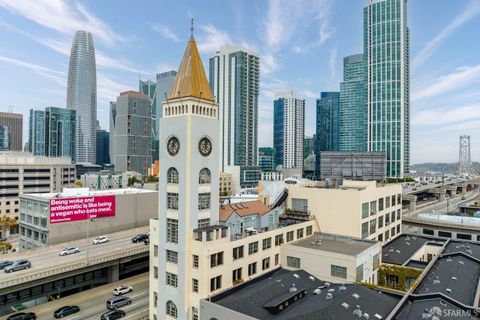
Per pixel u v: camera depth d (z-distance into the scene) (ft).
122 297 244.63
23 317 219.61
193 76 190.39
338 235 246.68
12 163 504.84
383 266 217.77
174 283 187.62
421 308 132.16
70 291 294.25
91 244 350.64
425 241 290.56
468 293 153.58
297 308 138.21
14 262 274.57
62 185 572.51
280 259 220.23
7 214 492.13
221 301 151.84
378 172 467.52
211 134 195.31
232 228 209.36
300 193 269.64
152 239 203.00
